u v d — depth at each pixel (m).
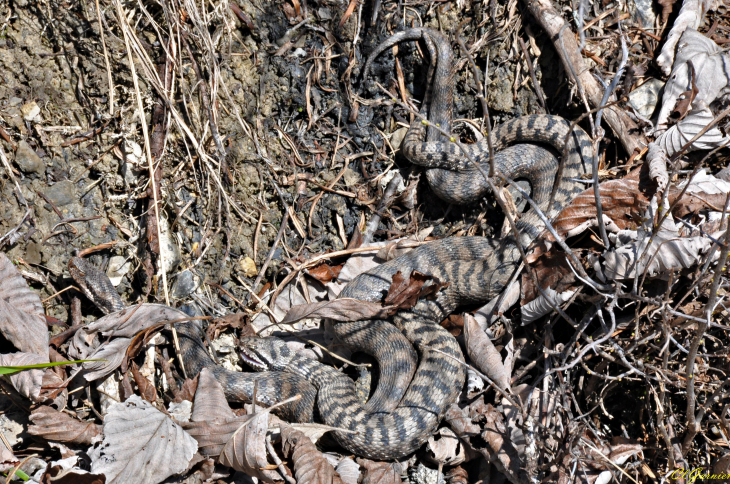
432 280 2.33
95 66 2.31
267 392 2.30
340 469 2.26
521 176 2.36
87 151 2.31
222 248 2.34
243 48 2.34
